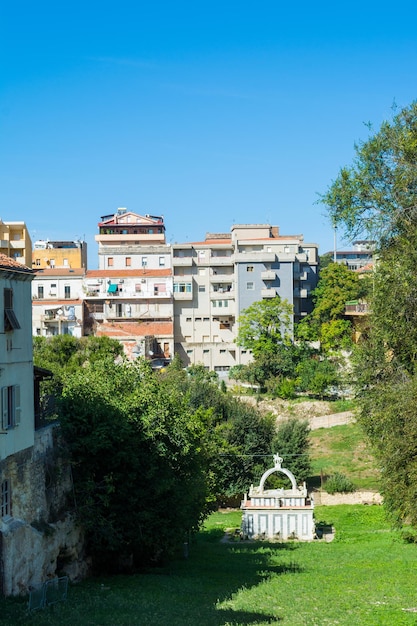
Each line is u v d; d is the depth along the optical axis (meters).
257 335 100.81
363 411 37.09
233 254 113.12
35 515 29.42
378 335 36.03
